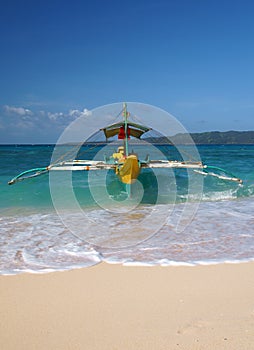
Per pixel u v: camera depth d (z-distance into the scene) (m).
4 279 4.00
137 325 2.96
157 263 4.50
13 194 10.39
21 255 4.86
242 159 27.81
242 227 6.42
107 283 3.88
